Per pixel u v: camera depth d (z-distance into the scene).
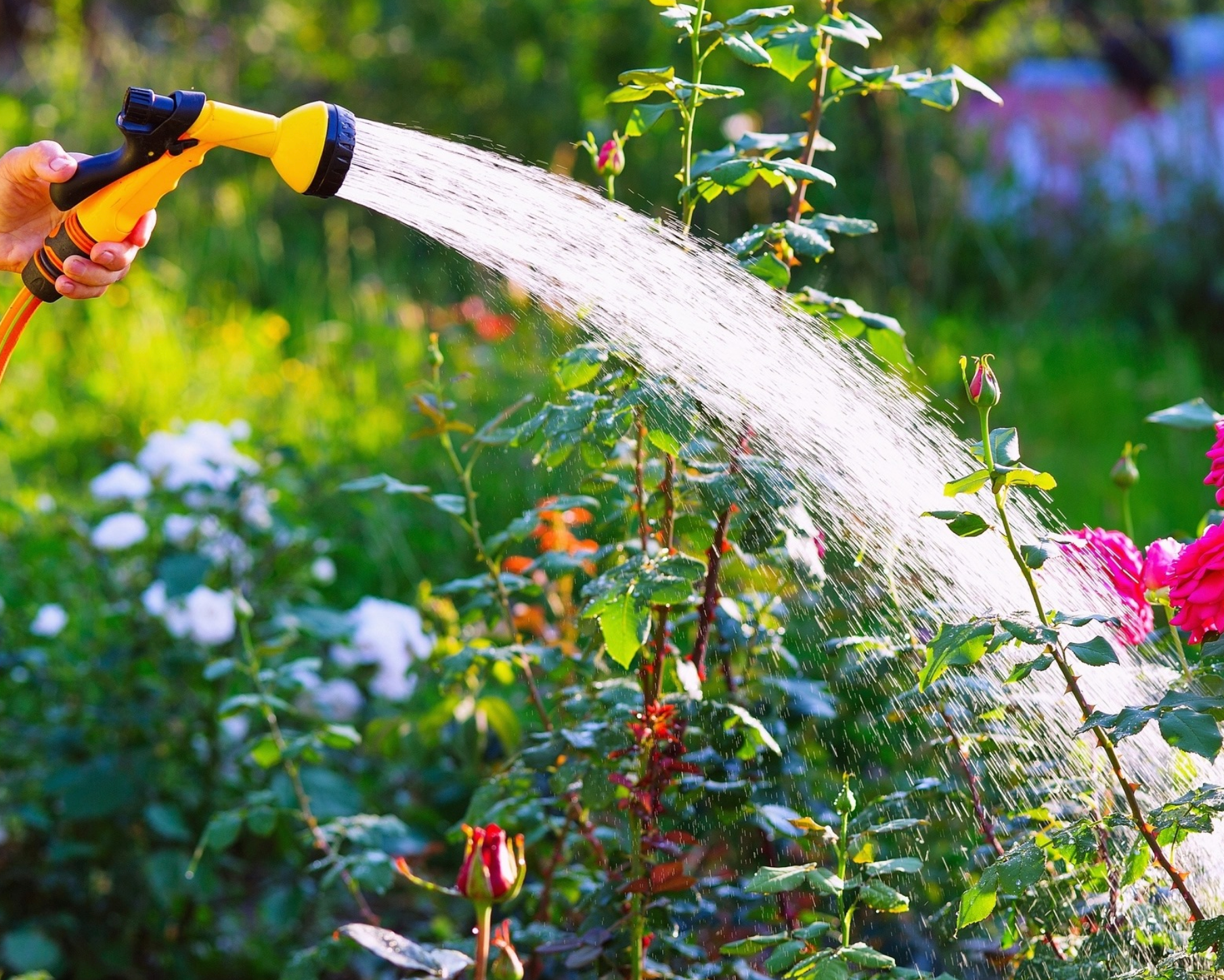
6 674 3.33
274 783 3.16
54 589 3.64
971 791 1.98
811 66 2.31
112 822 3.19
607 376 2.03
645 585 1.80
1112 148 8.96
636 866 2.00
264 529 3.47
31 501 4.13
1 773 3.36
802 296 2.13
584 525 2.76
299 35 10.08
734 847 2.29
